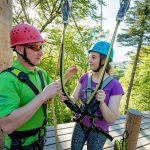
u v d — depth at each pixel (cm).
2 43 317
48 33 1080
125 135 354
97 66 217
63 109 1127
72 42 1045
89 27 1067
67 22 172
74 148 242
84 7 1066
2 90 167
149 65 2166
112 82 218
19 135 185
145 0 1992
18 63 184
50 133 439
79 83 240
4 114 162
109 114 205
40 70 204
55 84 169
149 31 2106
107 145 418
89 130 226
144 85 2236
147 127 549
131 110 361
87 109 213
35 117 189
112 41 176
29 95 179
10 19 334
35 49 181
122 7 166
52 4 1082
